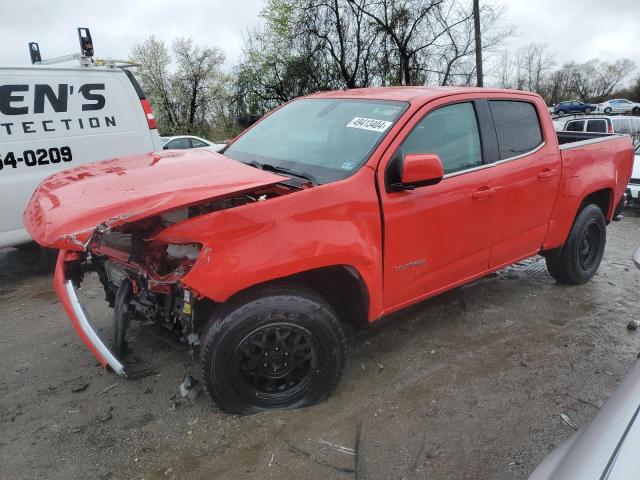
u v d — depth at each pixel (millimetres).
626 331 4113
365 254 3018
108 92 6215
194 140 15078
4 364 3732
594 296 4832
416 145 3363
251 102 29031
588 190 4633
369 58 26250
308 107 4035
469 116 3756
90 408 3137
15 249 7043
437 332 4066
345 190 2982
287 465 2635
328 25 25688
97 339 3123
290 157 3512
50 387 3387
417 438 2838
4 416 3086
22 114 5531
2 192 5434
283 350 2875
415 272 3418
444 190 3445
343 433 2867
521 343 3902
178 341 3268
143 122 6535
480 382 3375
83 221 2471
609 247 6637
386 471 2596
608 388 3320
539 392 3268
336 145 3402
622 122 16250
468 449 2758
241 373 2844
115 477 2582
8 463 2688
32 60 7043
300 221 2787
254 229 2654
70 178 3182
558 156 4355
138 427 2943
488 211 3773
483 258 3904
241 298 2771
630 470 1308
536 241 4359
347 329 3854
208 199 2564
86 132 6008
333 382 3066
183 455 2713
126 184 2857
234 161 3225
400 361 3635
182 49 37875
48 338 4160
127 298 3297
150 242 2826
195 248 2715
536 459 2686
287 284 2893
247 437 2820
